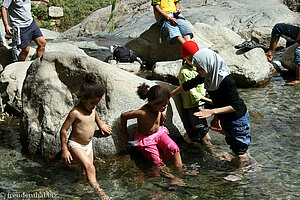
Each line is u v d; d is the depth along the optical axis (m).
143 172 3.49
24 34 6.57
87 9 18.09
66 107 4.01
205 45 8.18
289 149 3.91
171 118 4.14
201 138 4.27
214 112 3.46
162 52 8.32
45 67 4.08
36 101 4.07
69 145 3.41
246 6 12.51
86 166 3.28
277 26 7.16
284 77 7.14
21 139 4.16
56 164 3.72
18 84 5.36
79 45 10.36
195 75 4.03
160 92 3.44
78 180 3.35
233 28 11.05
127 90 3.94
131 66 7.81
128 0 14.56
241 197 2.97
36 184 3.27
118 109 3.88
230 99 3.52
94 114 3.54
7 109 5.39
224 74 3.49
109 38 11.81
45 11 17.33
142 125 3.66
